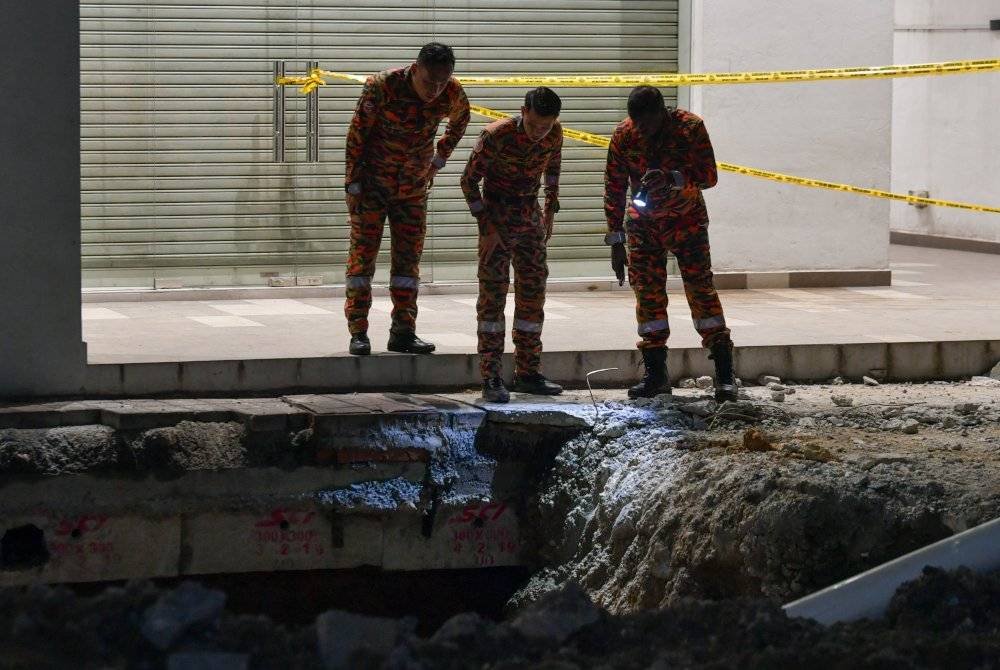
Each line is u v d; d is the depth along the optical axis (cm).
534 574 947
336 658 449
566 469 940
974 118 2225
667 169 976
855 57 1591
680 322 1274
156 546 912
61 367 981
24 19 956
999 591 568
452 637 480
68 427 916
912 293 1567
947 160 2298
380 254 1523
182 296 1454
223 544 922
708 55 1561
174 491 912
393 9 1523
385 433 935
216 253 1502
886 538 728
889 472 777
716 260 1588
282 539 928
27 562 895
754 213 1591
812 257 1616
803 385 1118
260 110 1500
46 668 429
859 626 547
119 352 1065
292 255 1521
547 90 942
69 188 972
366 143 1036
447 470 945
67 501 897
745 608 531
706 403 995
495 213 988
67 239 975
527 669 455
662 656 479
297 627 503
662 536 807
